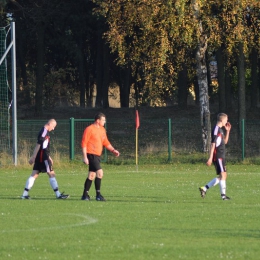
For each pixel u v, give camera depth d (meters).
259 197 54.44
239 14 99.19
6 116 107.44
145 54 105.50
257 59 155.00
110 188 62.75
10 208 46.53
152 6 98.56
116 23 103.81
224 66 139.75
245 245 32.06
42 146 52.12
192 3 99.50
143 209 45.94
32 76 171.00
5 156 93.94
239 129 116.00
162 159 100.94
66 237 34.41
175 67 108.94
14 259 28.84
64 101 177.75
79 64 167.25
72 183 68.81
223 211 44.78
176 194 56.94
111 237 34.38
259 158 99.00
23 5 153.50
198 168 91.44
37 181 71.38
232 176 77.88
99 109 157.25
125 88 167.50
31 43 171.50
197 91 168.25
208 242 32.88
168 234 35.25
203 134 106.19
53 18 151.38
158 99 110.31
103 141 51.62
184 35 99.56
